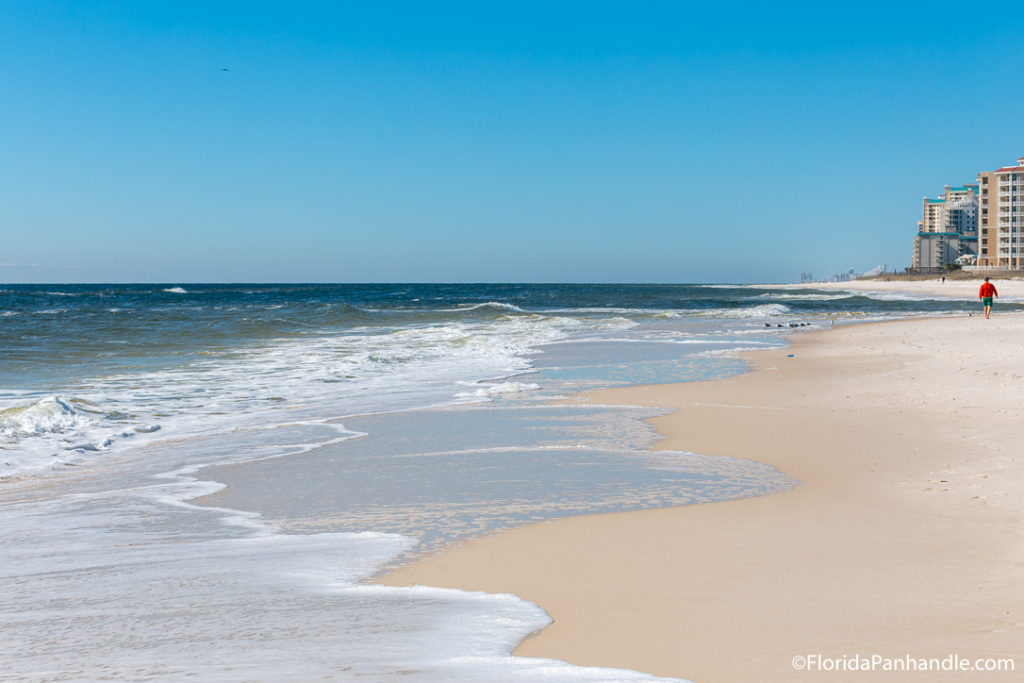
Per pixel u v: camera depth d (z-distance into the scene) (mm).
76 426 12953
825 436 11195
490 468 9523
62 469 10164
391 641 4434
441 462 9938
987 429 10906
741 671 3963
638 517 7172
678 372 19828
